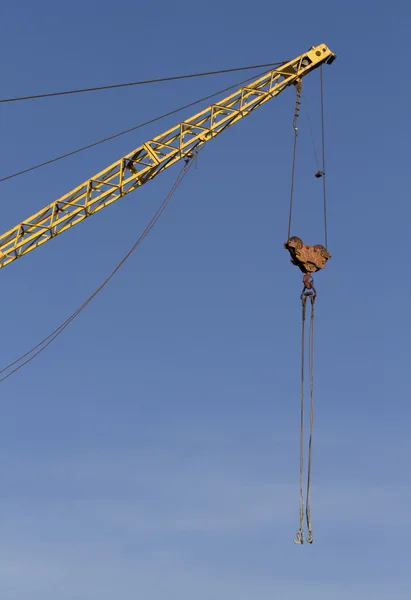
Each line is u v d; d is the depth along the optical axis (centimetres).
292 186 6681
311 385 6269
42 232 7275
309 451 6103
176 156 7350
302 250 6219
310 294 6247
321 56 7550
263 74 7506
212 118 7419
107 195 7306
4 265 7288
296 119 7362
